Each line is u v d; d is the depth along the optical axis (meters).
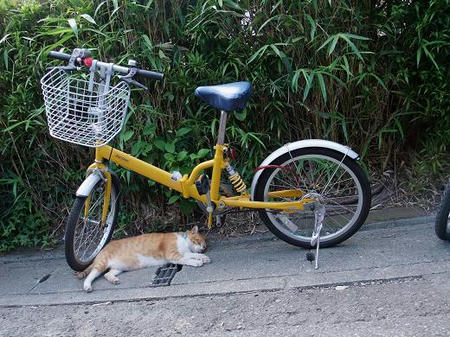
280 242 2.97
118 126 2.55
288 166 2.81
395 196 3.21
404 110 3.20
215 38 3.05
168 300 2.53
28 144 3.18
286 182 2.92
